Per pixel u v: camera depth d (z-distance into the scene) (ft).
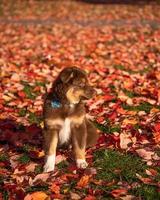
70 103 7.88
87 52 15.79
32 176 7.95
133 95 11.10
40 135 9.21
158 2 30.96
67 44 17.57
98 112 10.02
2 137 9.12
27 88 11.65
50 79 12.37
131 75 12.41
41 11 29.17
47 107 7.97
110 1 33.73
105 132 9.25
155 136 8.78
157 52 15.80
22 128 9.56
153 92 10.87
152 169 7.93
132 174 7.87
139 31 20.54
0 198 7.42
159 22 23.81
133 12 27.73
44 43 17.84
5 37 19.80
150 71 13.19
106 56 15.25
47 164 8.09
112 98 10.73
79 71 7.84
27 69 13.34
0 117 9.87
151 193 7.39
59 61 14.26
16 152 8.70
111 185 7.61
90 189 7.46
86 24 23.59
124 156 8.36
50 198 7.31
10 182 7.76
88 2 33.55
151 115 9.80
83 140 8.13
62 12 28.60
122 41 18.24
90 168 8.00
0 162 8.33
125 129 9.25
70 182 7.72
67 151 8.59
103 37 18.83
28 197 7.23
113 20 24.91
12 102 10.60
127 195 7.32
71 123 8.03
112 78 12.19
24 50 16.48
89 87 7.84
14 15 27.55
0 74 12.70
